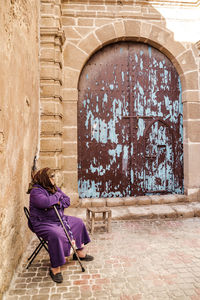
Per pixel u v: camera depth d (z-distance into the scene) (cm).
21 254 302
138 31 502
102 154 523
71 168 492
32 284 252
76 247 293
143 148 530
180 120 539
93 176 522
